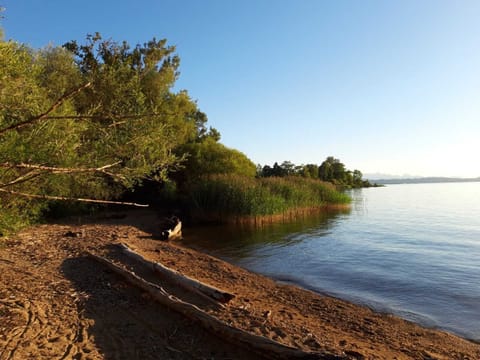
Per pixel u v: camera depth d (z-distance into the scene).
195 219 20.67
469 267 10.88
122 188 16.08
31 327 5.15
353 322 6.61
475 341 5.88
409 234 17.69
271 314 6.47
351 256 12.59
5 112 3.46
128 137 4.00
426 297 8.16
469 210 33.41
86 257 9.67
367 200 52.34
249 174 29.64
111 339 4.98
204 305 6.51
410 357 5.17
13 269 8.00
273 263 11.55
